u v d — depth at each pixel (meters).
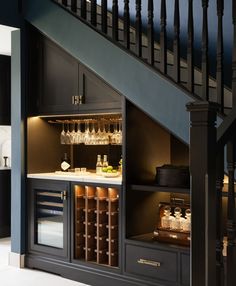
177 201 4.00
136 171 3.88
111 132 4.71
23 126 4.57
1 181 5.72
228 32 4.13
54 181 4.35
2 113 5.76
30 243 4.56
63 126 4.79
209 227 2.02
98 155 4.54
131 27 4.79
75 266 4.16
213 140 2.04
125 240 3.79
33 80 4.59
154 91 3.48
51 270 4.36
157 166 4.10
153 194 4.07
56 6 4.24
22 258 4.56
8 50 5.55
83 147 4.98
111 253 3.98
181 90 3.29
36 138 4.66
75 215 4.20
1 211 5.75
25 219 4.59
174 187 3.54
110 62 3.80
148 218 4.02
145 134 3.97
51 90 4.45
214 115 2.04
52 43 4.42
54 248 4.36
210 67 4.25
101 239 4.07
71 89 4.27
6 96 5.80
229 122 2.26
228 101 3.92
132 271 3.75
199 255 2.03
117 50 3.74
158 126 4.12
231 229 2.28
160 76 3.43
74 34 4.09
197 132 2.02
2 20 4.36
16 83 4.57
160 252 3.57
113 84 3.79
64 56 4.32
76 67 4.21
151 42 3.52
